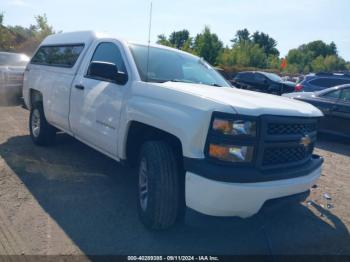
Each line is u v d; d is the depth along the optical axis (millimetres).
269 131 2736
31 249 2805
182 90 2986
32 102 6086
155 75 3715
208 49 42062
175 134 2828
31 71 6117
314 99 8492
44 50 6043
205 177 2588
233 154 2604
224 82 4469
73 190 4035
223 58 44031
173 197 2963
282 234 3387
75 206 3633
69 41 5242
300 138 2977
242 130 2596
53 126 5465
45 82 5375
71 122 4574
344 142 8172
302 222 3688
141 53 3938
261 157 2678
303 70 77688
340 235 3451
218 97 2820
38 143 5629
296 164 3006
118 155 3674
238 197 2580
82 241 2982
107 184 4285
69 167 4781
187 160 2707
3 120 7590
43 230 3107
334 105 8062
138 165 3410
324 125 8281
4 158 4949
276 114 2760
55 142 5930
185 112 2797
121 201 3822
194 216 2777
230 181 2547
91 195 3934
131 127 3479
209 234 3260
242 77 19547
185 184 2758
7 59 10977
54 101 5012
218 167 2586
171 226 3127
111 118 3695
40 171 4547
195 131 2672
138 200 3365
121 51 3926
